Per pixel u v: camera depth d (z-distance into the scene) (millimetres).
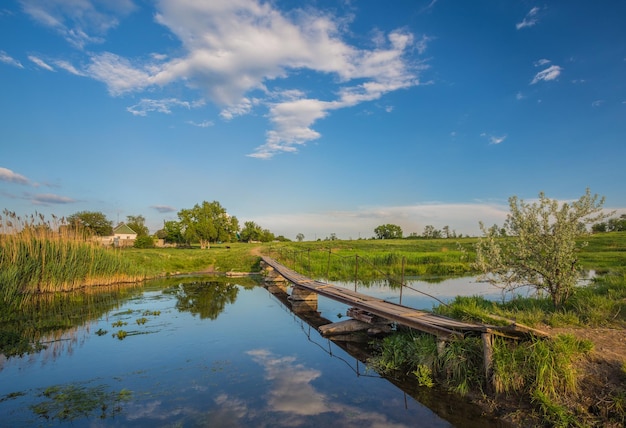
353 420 5773
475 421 5590
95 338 10695
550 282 9148
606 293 10234
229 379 7586
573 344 6051
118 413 6066
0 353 9289
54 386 7215
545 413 5242
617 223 53688
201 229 67500
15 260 16562
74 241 20594
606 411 4992
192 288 21984
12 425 5660
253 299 18062
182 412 6098
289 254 37094
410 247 52406
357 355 9203
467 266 28531
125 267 24297
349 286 20688
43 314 14008
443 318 8203
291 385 7258
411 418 5805
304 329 11914
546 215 9289
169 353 9312
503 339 6449
